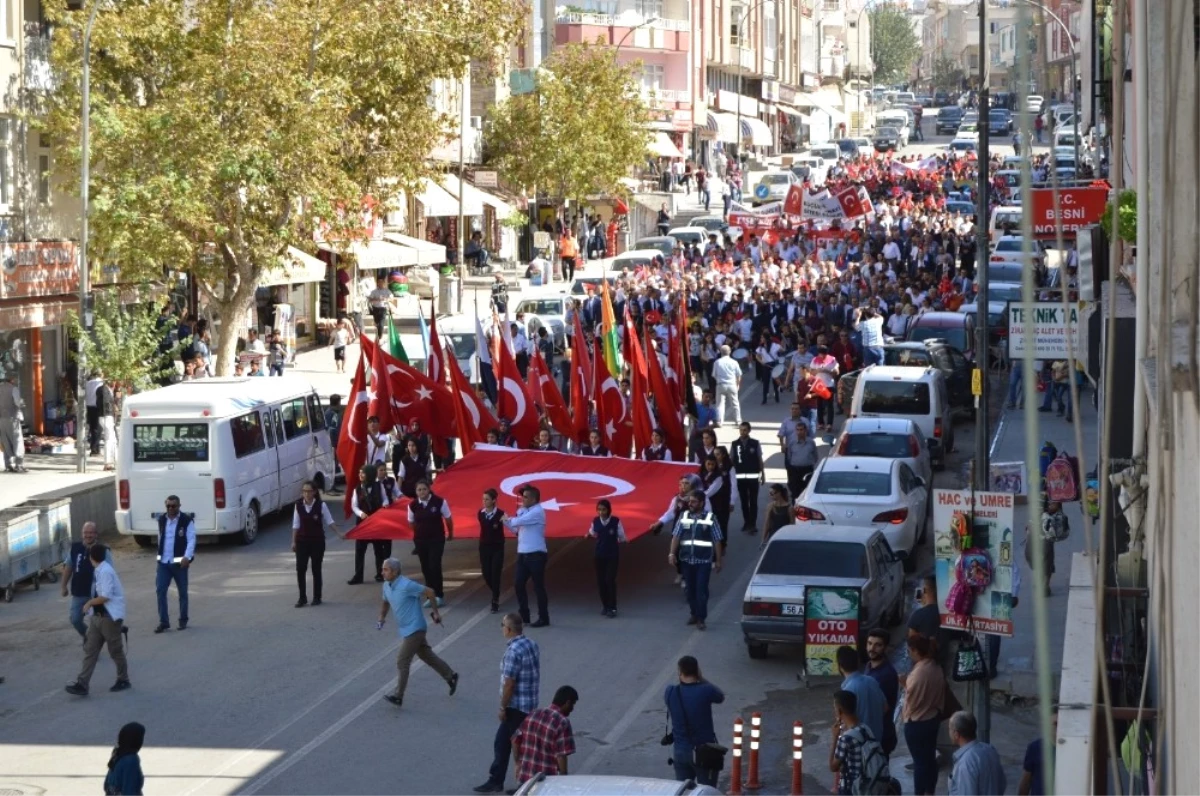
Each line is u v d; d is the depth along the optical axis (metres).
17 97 34.41
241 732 17.31
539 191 68.88
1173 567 6.68
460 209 52.28
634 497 24.06
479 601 22.95
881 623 20.08
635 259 62.56
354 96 36.28
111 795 12.77
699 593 21.28
